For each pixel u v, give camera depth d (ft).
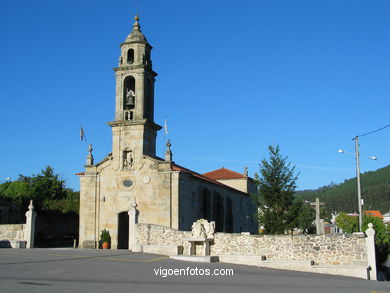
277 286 61.98
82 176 151.33
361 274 81.41
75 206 205.26
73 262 80.84
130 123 147.33
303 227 177.99
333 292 58.13
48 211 203.41
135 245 109.81
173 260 91.71
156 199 142.00
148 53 154.20
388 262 140.15
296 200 128.16
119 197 146.20
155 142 156.76
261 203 126.82
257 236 93.50
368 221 122.72
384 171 631.97
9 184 216.33
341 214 221.05
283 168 126.11
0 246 124.06
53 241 181.68
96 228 146.82
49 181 231.91
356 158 129.18
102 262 82.74
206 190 164.25
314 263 87.97
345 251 86.33
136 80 148.87
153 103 155.53
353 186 607.37
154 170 143.84
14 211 195.83
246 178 229.25
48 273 64.69
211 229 98.53
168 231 106.93
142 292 51.39
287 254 90.43
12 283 54.24
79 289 51.42
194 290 54.75
